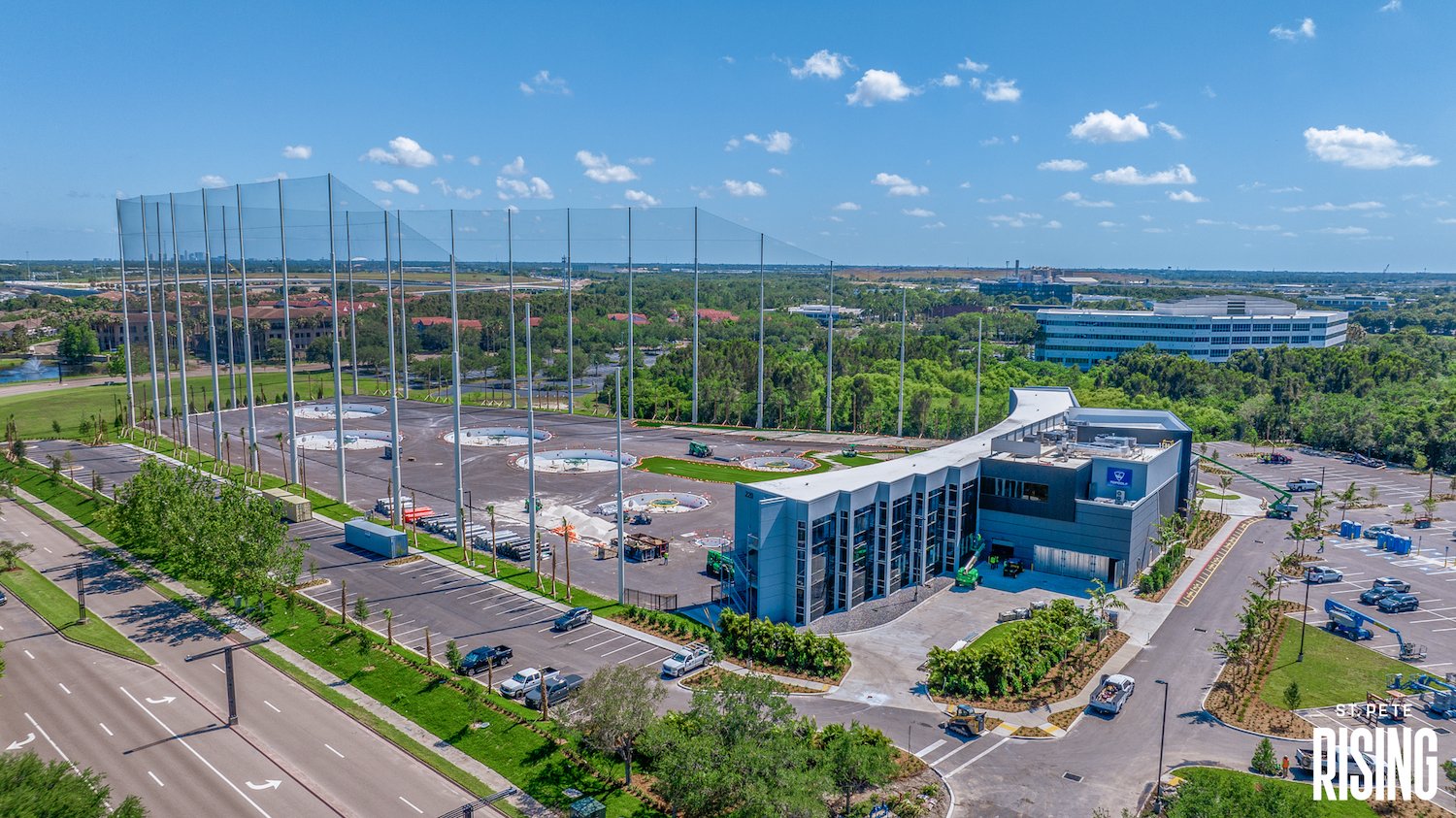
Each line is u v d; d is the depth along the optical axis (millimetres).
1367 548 123938
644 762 65625
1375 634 93625
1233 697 78188
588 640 85688
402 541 109312
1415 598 101562
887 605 98125
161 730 69062
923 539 103438
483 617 91250
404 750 66625
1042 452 117625
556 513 130125
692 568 107875
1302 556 119438
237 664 80688
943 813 59875
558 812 59375
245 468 151375
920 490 102625
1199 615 97375
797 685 78500
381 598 96250
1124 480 108375
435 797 60750
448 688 75250
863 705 75188
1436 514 142375
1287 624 95438
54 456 158875
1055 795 62406
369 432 191625
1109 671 83375
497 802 60375
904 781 63594
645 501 139000
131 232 186375
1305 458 191000
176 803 59344
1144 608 99000
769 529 90500
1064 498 107938
